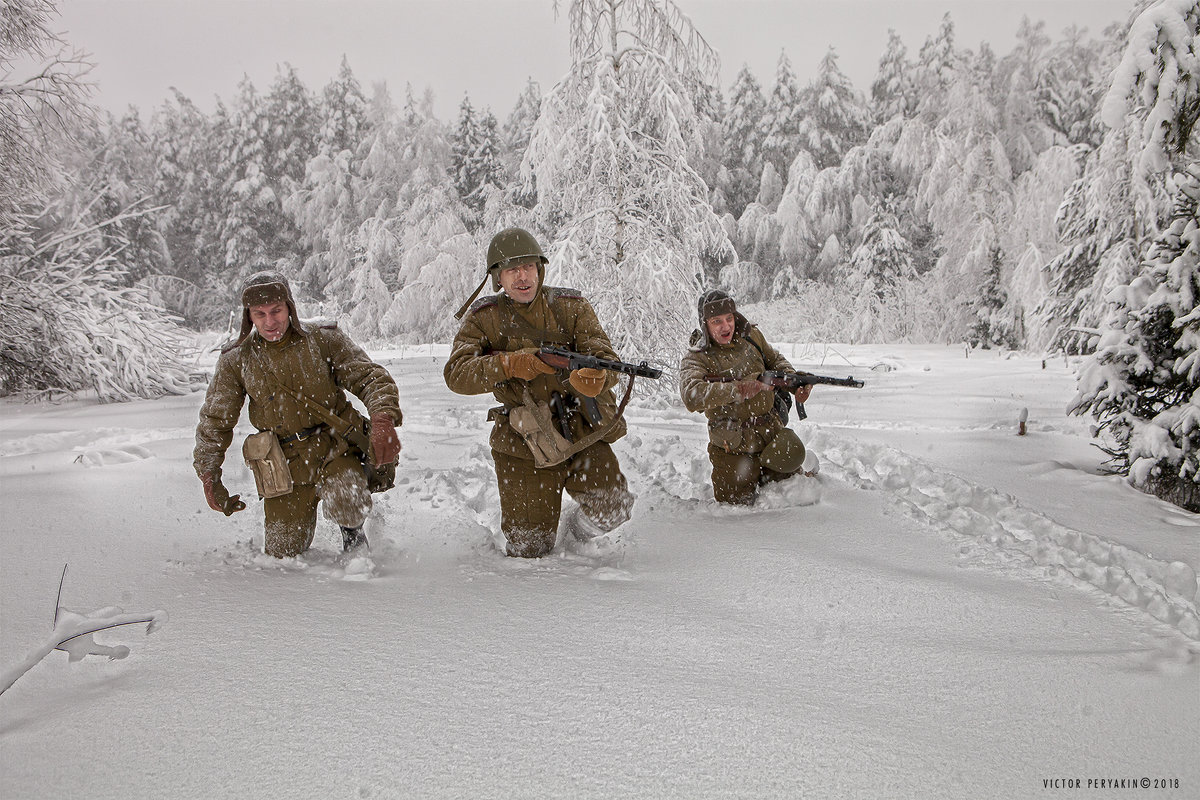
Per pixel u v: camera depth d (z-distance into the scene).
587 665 2.64
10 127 13.16
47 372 13.47
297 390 3.88
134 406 11.91
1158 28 6.66
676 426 9.38
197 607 3.21
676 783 1.97
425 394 12.77
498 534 4.57
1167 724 2.24
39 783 2.00
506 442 3.97
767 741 2.15
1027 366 17.53
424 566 3.87
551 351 3.66
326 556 4.05
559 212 12.82
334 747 2.14
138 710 2.35
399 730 2.22
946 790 1.93
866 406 10.87
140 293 14.45
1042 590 3.42
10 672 2.49
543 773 2.01
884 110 37.62
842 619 3.08
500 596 3.36
